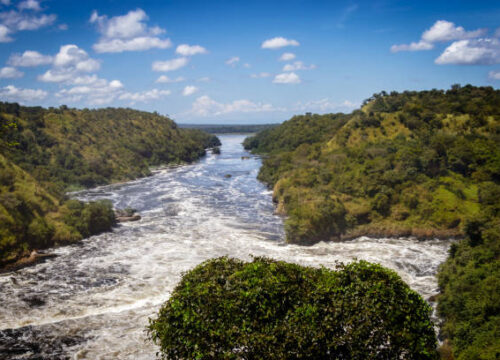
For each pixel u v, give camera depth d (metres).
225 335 15.48
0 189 52.12
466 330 26.06
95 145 127.81
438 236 53.72
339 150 94.38
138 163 130.38
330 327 15.34
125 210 65.69
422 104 112.56
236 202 78.12
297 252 47.47
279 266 18.02
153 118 197.12
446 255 46.69
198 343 15.47
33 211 51.59
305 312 15.73
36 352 24.78
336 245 50.81
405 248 49.50
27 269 41.03
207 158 178.50
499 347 22.73
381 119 107.69
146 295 34.53
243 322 15.67
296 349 15.12
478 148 73.88
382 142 95.75
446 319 29.80
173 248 48.47
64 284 36.94
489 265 33.50
